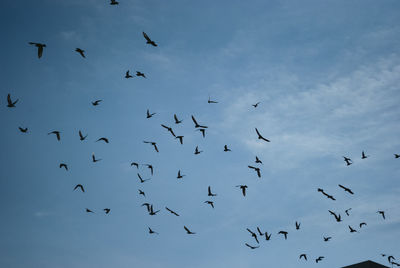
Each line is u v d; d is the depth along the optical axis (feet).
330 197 145.38
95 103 156.87
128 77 144.36
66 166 161.99
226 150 171.01
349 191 141.38
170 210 156.56
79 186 165.17
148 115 150.71
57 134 148.56
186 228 152.66
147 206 156.87
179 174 164.66
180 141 153.07
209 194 165.48
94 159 160.15
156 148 161.27
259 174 146.51
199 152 155.43
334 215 162.50
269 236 157.07
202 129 155.84
